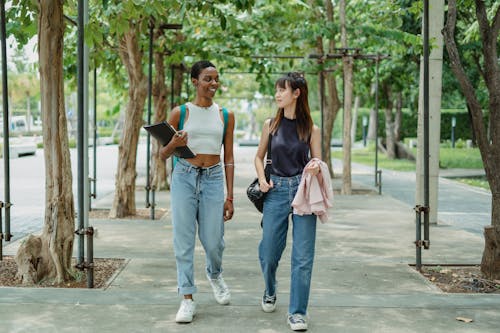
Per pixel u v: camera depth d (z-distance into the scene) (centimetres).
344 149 1321
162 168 1366
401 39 1255
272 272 429
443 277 564
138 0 568
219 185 436
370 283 538
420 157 907
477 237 788
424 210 586
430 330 409
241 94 4275
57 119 523
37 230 843
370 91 2583
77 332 398
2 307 450
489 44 545
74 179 1477
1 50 591
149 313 439
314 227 408
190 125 425
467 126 3950
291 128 411
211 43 1233
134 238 758
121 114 4947
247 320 425
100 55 870
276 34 1376
